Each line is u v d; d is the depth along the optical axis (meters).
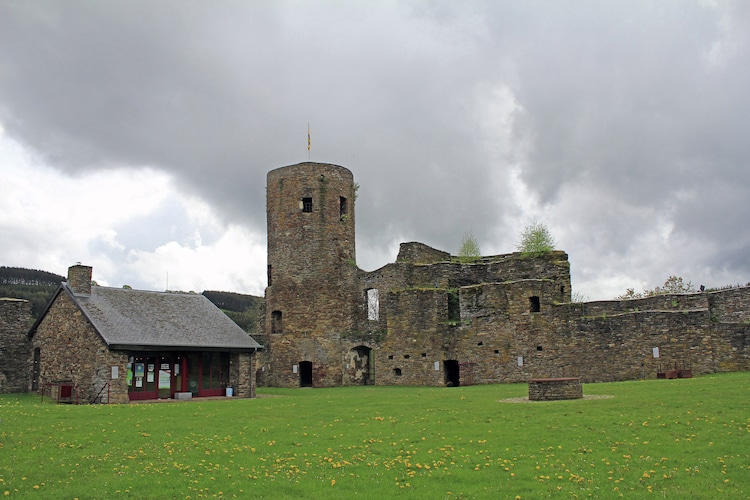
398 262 50.28
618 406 21.17
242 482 13.48
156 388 35.12
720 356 34.19
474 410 22.47
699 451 14.68
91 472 14.30
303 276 50.81
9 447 16.78
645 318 36.78
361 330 50.28
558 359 39.78
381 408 24.64
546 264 45.31
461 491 12.56
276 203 52.69
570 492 12.27
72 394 33.22
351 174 53.94
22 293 85.25
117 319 34.53
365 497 12.29
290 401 30.00
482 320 43.22
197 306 40.06
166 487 13.17
